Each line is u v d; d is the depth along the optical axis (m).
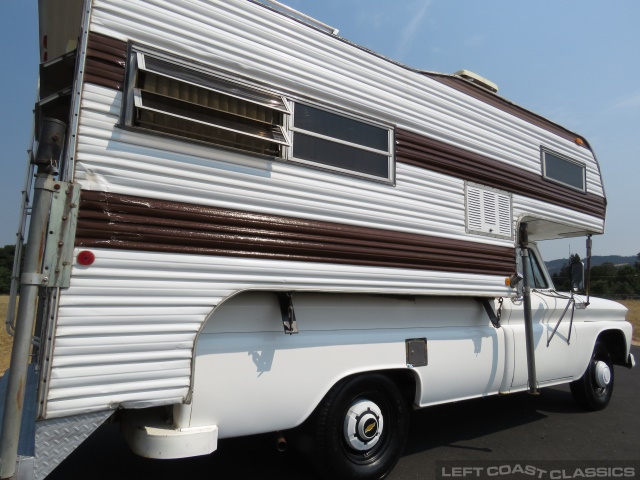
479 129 4.25
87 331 2.22
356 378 3.30
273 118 2.96
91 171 2.32
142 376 2.35
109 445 4.14
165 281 2.45
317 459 3.16
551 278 5.41
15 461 2.05
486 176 4.24
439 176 3.84
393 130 3.58
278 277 2.84
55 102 2.95
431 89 3.90
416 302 3.77
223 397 2.72
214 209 2.65
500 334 4.32
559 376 4.93
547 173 4.94
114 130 2.40
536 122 4.91
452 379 3.86
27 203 2.94
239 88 2.83
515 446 4.32
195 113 2.68
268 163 2.88
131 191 2.41
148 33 2.55
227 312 2.82
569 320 5.17
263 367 2.88
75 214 2.24
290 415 2.98
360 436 3.27
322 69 3.22
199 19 2.72
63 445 2.16
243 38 2.88
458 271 3.86
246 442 4.22
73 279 2.21
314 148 3.12
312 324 3.17
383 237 3.38
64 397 2.15
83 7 2.42
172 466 3.68
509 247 4.35
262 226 2.80
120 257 2.34
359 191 3.29
